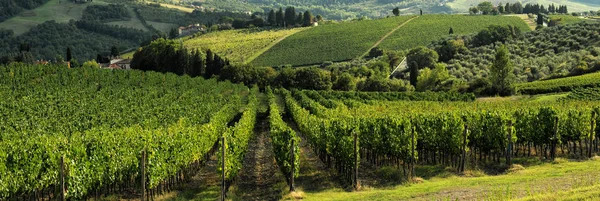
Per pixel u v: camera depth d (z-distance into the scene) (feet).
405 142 74.59
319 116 131.75
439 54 379.35
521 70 275.59
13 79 205.77
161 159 64.49
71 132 108.37
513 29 391.86
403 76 355.56
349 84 308.19
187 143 74.84
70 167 56.95
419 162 83.97
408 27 499.92
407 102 181.06
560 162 74.33
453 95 221.66
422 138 82.64
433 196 53.36
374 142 80.43
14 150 59.52
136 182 64.44
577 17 495.82
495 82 229.86
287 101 198.08
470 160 81.97
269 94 261.24
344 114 118.11
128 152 65.51
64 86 205.36
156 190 68.80
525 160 78.18
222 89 281.33
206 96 216.13
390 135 77.46
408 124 78.69
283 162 70.74
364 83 306.55
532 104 155.94
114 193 67.51
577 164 70.95
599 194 41.70
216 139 104.32
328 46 473.67
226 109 157.48
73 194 57.52
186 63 364.99
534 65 277.85
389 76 359.46
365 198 55.98
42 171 59.00
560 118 80.84
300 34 525.75
